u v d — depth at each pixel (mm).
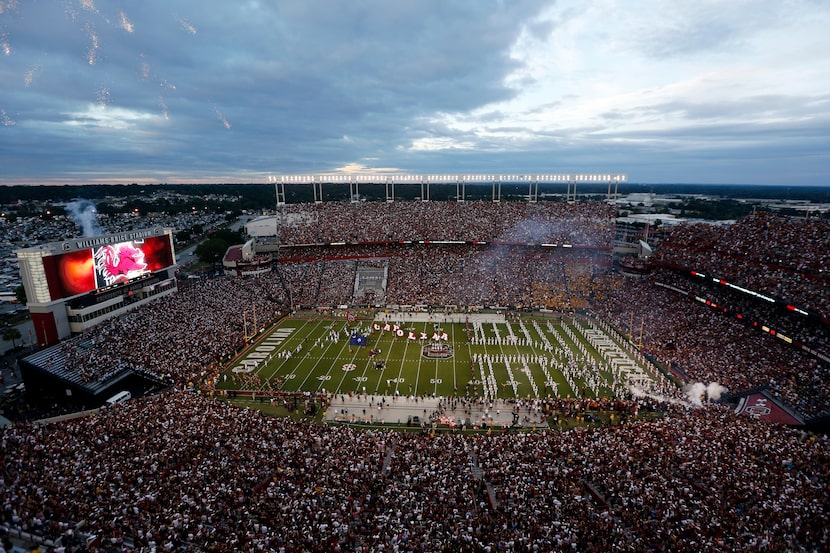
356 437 35500
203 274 101188
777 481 27766
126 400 44000
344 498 26906
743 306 61312
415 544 22438
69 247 56250
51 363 48625
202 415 37656
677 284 73750
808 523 23812
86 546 21656
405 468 30625
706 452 31016
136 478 28109
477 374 52969
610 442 33406
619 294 78625
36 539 21453
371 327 70250
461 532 23281
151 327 59531
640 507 25750
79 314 56688
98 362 50188
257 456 31547
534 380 51406
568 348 61531
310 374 53125
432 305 80438
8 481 26859
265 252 98062
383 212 102438
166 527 23188
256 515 25141
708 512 24891
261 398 47125
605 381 51156
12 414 44281
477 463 31906
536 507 25750
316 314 77312
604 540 22578
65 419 41594
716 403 43938
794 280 56906
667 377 52844
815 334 50906
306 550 21969
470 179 104250
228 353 58656
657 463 30406
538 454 31922
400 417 43312
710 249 72438
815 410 41062
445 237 95750
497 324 71938
